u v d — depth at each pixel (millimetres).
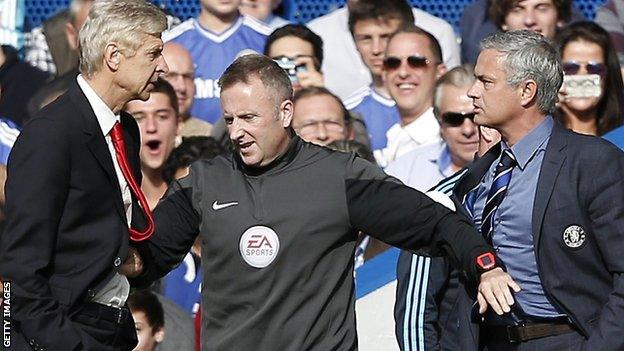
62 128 14867
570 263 15430
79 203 14961
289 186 15562
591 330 15406
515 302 15734
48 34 25516
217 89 25406
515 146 15750
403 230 15484
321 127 23156
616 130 21297
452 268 16922
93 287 15148
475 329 16062
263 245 15406
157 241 15875
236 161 15906
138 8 15211
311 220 15461
